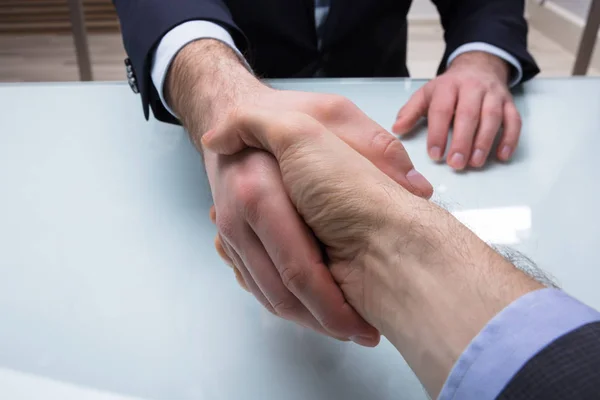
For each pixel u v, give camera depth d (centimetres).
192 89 49
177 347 37
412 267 29
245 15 78
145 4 56
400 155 39
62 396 34
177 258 43
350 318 33
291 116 35
